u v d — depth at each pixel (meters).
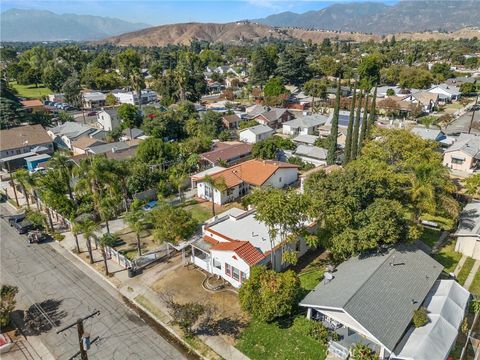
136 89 117.75
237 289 33.38
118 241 42.09
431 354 23.11
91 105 124.75
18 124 90.25
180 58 191.50
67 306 32.03
